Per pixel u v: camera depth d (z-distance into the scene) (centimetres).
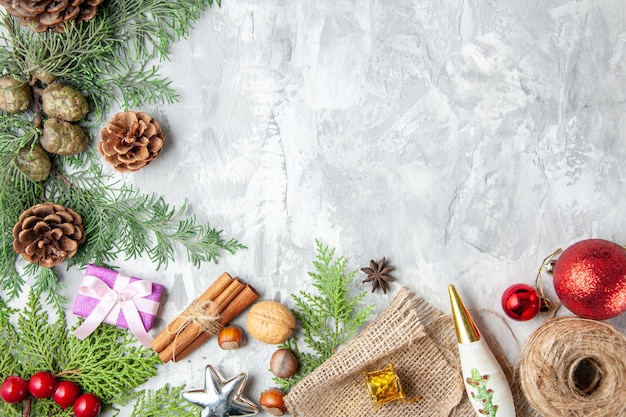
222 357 68
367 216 66
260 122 66
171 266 68
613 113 63
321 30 65
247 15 66
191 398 64
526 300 61
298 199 67
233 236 67
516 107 64
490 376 60
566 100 64
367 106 65
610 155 64
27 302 69
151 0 65
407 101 65
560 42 63
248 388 67
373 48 65
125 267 68
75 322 69
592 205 64
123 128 63
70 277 68
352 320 65
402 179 66
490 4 64
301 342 67
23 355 68
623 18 63
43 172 65
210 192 67
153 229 67
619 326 65
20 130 67
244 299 65
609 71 63
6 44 64
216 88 67
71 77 65
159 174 67
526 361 60
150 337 66
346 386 65
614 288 56
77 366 68
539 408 60
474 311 65
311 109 66
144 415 68
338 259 66
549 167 64
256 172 67
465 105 65
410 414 65
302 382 63
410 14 65
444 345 65
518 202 65
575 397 59
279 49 66
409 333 63
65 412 68
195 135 67
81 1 61
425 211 65
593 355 59
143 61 66
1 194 64
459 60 64
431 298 66
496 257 65
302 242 67
